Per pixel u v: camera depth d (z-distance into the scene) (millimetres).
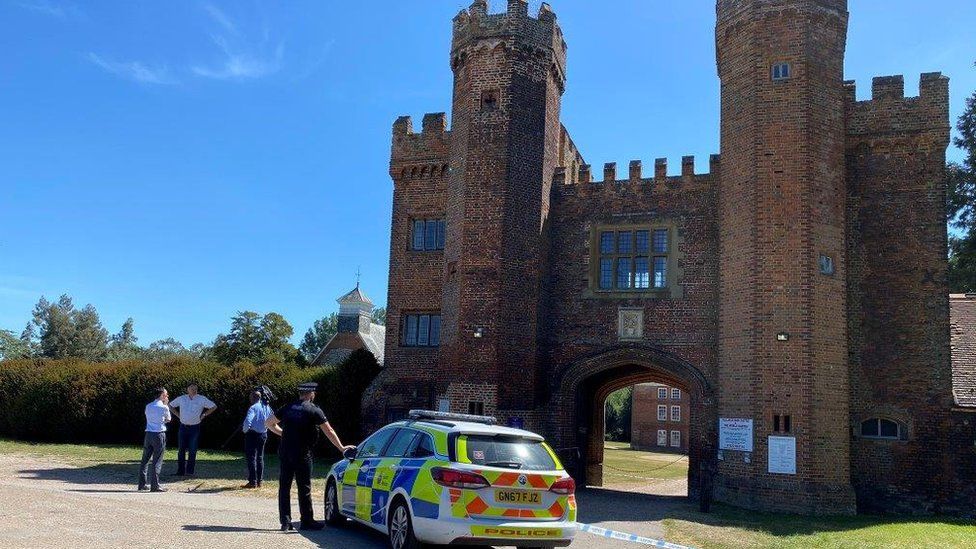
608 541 13055
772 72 21375
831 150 21125
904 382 21156
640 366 26016
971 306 24203
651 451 71938
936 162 21828
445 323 24391
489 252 23281
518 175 23844
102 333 86188
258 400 17172
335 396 26625
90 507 11758
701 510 18500
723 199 22094
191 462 18266
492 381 22547
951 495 20328
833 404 19938
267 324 52219
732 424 20578
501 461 9797
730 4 22484
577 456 24484
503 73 24250
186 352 105125
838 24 21719
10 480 15938
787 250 20359
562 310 24906
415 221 27297
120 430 29484
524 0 24781
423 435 10453
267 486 17250
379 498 10609
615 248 24812
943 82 21953
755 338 20312
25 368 31562
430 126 27328
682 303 23625
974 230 38656
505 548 11109
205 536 10031
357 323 64312
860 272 21969
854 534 15719
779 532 15586
